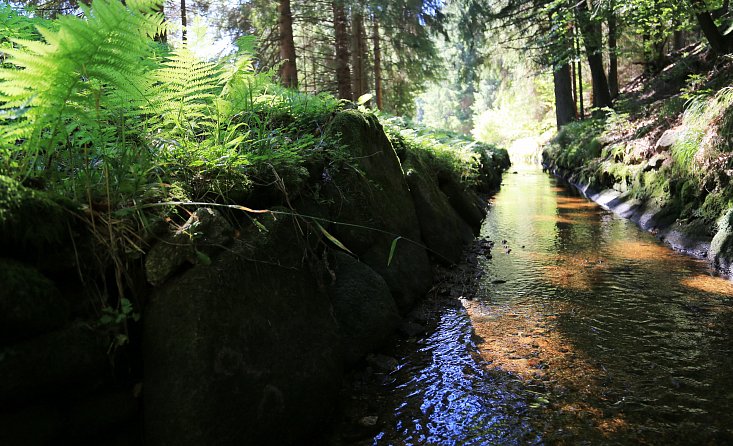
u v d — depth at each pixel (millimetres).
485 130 39219
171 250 1885
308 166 3170
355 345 2762
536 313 3596
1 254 1455
